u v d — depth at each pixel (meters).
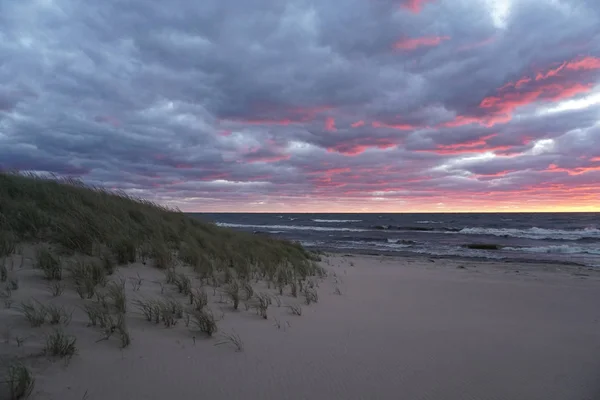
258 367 3.27
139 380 2.78
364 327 4.78
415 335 4.51
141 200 10.23
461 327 5.02
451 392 3.01
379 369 3.40
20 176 7.90
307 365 3.39
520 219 73.69
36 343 2.96
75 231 5.38
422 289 8.53
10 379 2.41
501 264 16.53
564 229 43.50
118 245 5.50
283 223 69.19
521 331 4.95
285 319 4.84
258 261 8.49
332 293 7.20
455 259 19.28
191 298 4.66
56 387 2.50
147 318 3.91
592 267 15.70
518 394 3.02
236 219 93.44
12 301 3.56
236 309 4.90
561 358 3.88
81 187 8.69
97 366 2.87
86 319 3.58
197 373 3.02
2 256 4.43
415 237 37.22
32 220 5.43
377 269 12.70
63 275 4.41
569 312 6.47
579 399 2.96
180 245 7.16
